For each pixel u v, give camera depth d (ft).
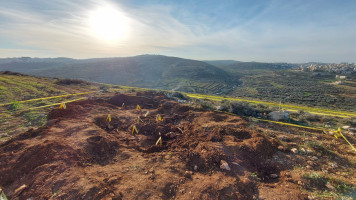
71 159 15.67
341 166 17.04
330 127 27.37
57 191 12.23
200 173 15.21
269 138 21.01
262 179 15.10
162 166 15.85
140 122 26.81
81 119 25.93
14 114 27.84
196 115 29.66
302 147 20.15
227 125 24.91
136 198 11.96
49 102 35.94
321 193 13.14
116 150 18.80
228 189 12.81
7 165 14.51
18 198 11.88
